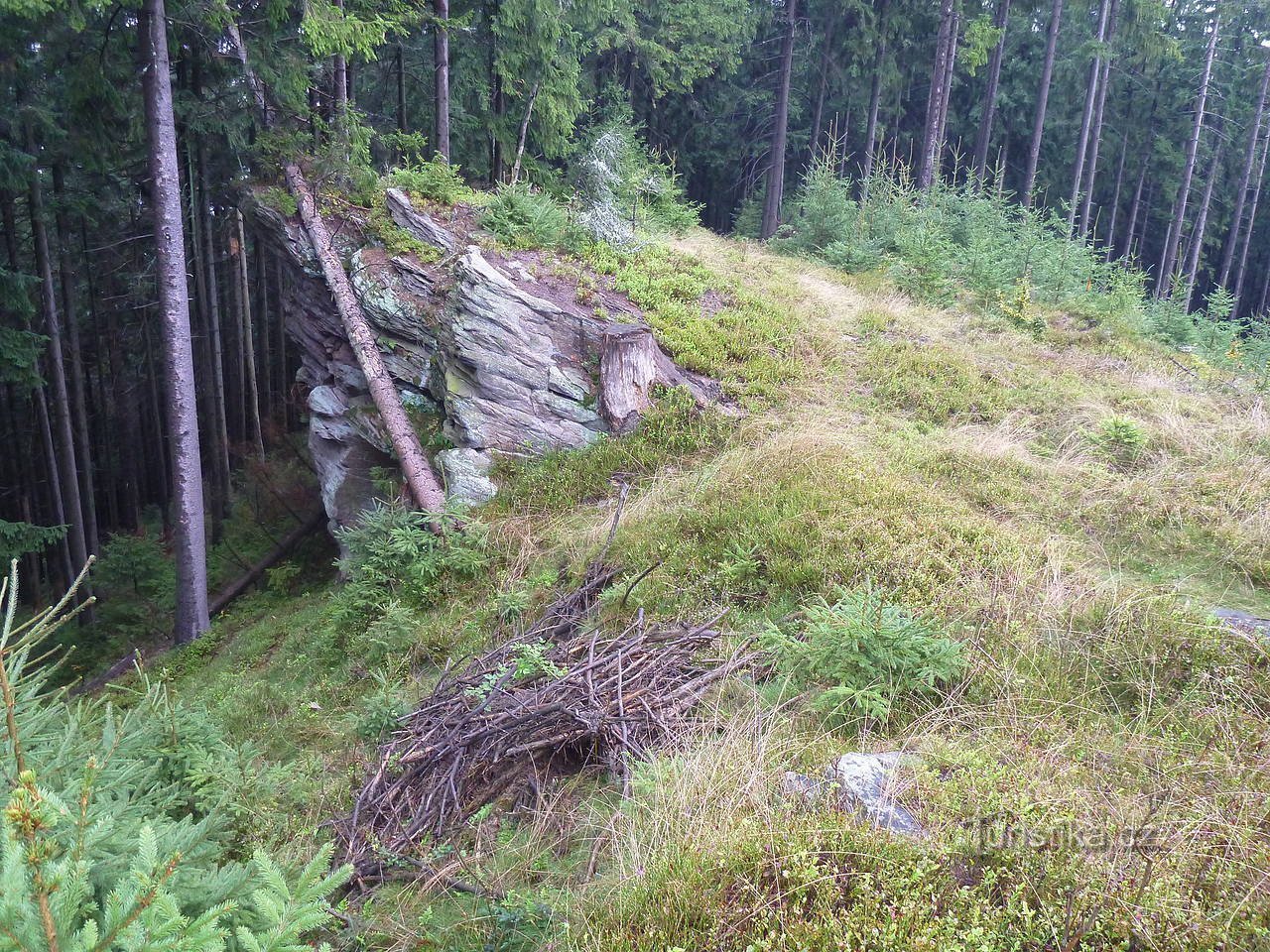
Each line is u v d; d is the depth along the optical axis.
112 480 21.58
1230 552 5.63
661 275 11.19
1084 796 3.09
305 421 19.64
